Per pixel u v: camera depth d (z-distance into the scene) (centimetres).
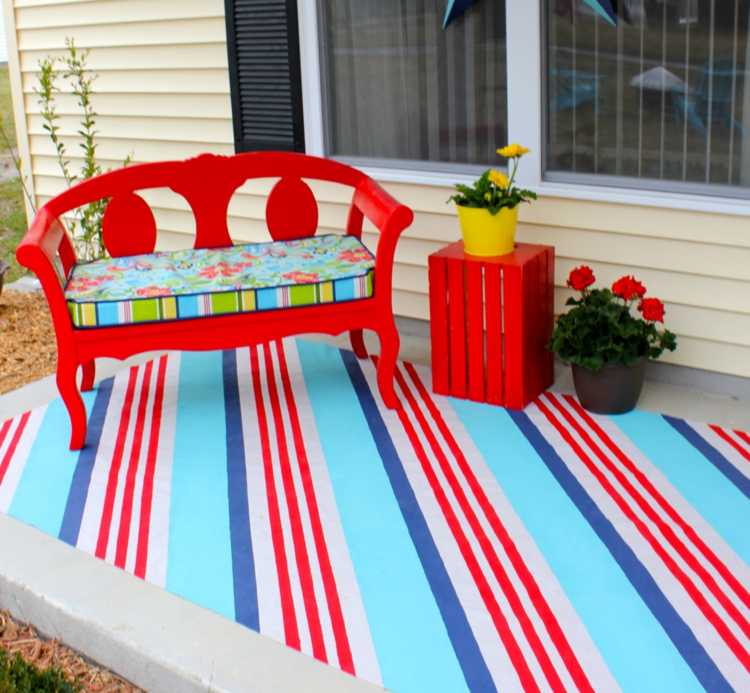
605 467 278
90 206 454
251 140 407
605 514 254
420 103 359
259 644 209
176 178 344
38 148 499
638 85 307
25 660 217
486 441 298
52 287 287
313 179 392
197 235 353
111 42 443
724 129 296
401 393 338
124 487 282
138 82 440
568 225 331
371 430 310
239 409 332
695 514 252
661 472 274
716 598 216
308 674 199
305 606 222
